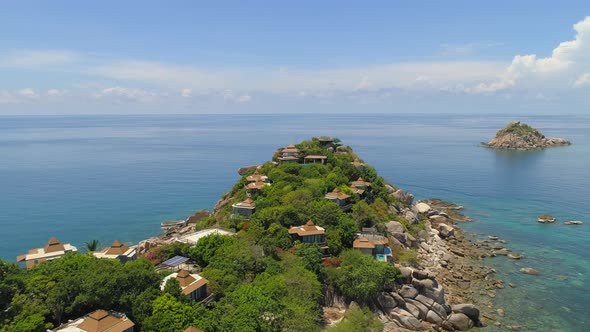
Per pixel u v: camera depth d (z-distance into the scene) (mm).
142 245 91125
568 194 148750
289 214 77125
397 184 169625
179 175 189250
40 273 50656
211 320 45906
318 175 105188
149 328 43562
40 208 130375
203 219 104125
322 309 61188
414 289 64812
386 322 60875
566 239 102062
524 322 63125
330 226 76875
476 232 108438
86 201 140125
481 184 168500
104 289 45844
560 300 70062
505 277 79562
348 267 64062
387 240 76312
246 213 85062
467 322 61531
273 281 56438
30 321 40281
